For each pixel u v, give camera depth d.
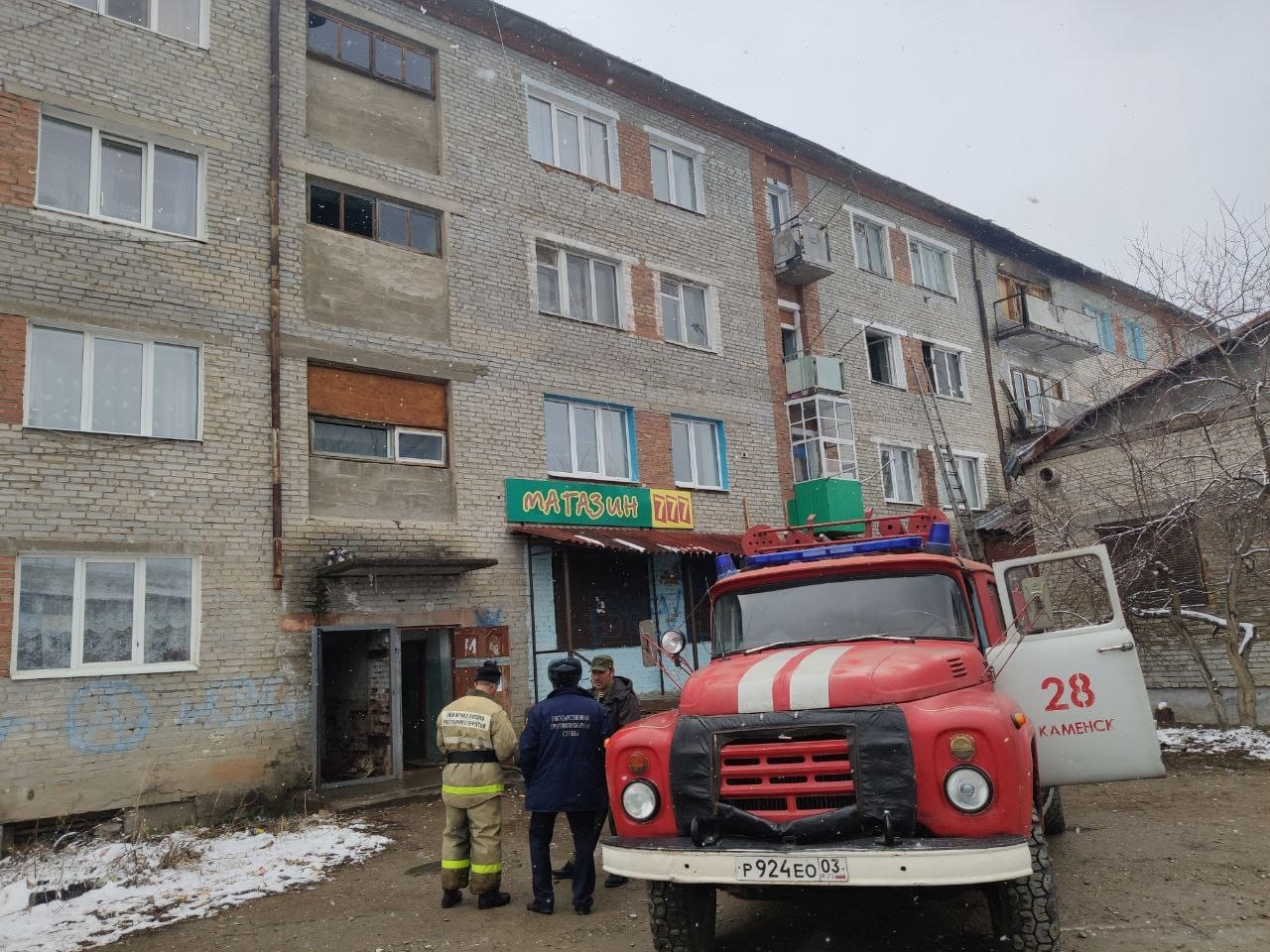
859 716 4.53
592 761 6.26
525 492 14.73
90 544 10.45
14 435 10.22
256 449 11.95
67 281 10.94
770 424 19.27
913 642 5.54
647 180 18.36
